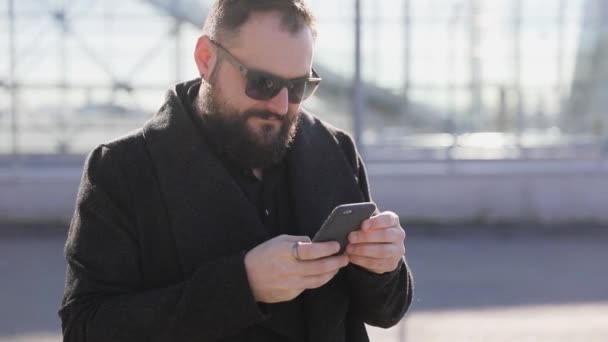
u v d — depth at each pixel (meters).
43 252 10.59
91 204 2.07
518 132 13.48
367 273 2.11
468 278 9.21
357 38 10.43
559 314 7.62
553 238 11.88
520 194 12.90
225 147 2.11
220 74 2.07
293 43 2.04
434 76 13.36
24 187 12.22
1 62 12.66
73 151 12.88
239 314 1.91
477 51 13.38
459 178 12.80
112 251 2.04
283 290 1.91
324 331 2.15
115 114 12.98
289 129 2.11
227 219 2.07
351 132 13.22
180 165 2.09
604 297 8.34
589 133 13.56
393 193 12.73
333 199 2.23
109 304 1.98
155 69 12.95
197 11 13.10
